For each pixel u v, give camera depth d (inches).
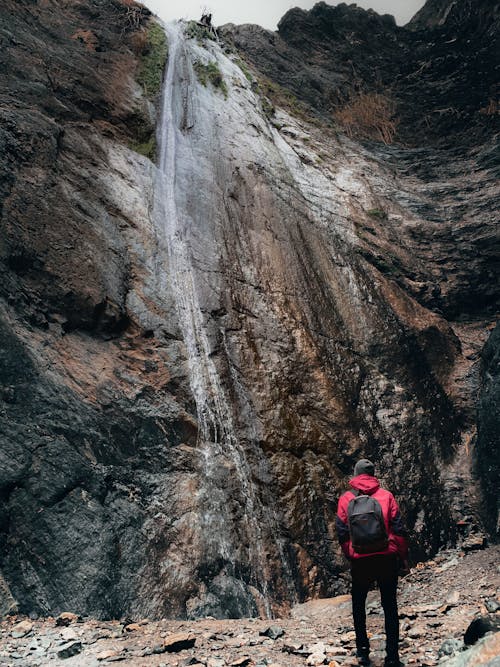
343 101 781.9
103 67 512.7
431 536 362.6
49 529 250.1
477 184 625.9
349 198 584.7
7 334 285.9
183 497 296.4
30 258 325.1
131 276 374.0
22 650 200.4
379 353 456.4
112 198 403.9
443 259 567.5
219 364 371.6
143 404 318.0
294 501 332.8
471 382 470.0
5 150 356.2
